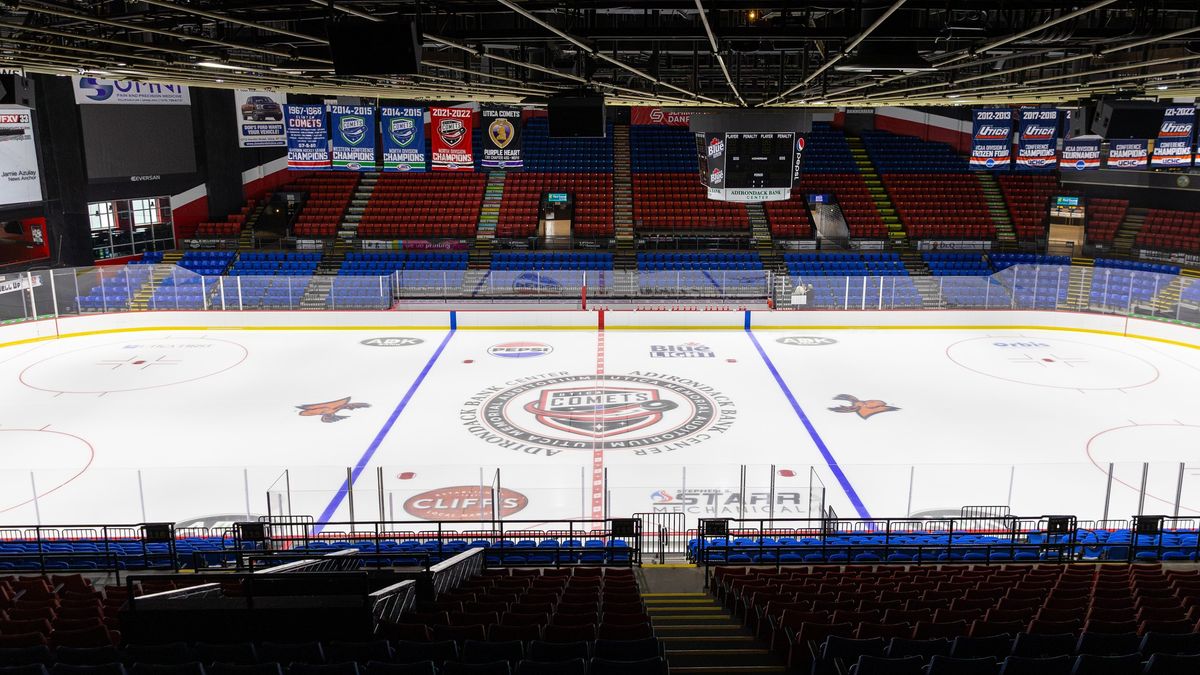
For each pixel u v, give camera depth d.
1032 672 6.21
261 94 35.25
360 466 18.23
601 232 37.47
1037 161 25.34
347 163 24.69
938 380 24.45
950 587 10.41
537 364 26.11
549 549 13.19
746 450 19.16
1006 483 15.38
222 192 38.09
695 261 35.91
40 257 31.33
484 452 19.06
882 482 15.95
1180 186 35.94
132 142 33.75
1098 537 13.68
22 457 18.84
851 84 19.12
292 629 7.61
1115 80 16.53
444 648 7.11
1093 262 36.22
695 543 14.47
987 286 30.50
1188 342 27.94
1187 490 15.05
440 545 12.98
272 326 30.56
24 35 13.07
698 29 11.30
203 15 10.05
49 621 8.54
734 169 22.97
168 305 30.34
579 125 16.36
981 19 10.40
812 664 7.26
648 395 23.12
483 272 30.39
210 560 13.38
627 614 8.83
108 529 14.57
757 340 29.09
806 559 13.45
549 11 11.06
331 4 8.20
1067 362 26.31
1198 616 8.45
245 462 18.50
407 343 28.69
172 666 6.26
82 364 26.16
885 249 37.50
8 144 29.56
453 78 19.33
